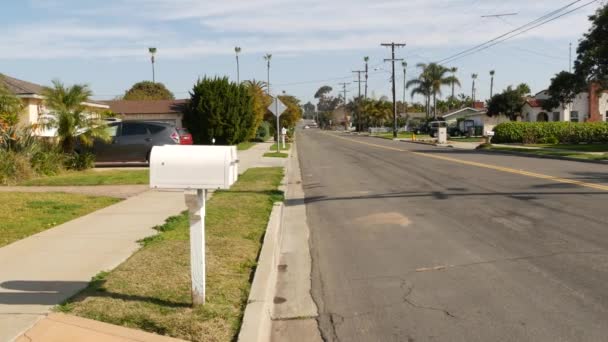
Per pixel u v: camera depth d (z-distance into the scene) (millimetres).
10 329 5090
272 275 7387
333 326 5777
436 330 5508
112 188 15477
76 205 12312
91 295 6023
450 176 18625
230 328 5305
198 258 5695
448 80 91500
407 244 9078
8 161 16672
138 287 6316
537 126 42844
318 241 9688
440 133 47281
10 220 10422
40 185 16125
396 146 44000
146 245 8383
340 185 17609
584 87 41375
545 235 9258
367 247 9039
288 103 70250
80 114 20328
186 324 5289
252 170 22203
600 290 6469
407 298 6473
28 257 7672
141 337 5012
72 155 20312
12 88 25344
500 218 10836
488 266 7594
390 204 13172
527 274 7164
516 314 5820
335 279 7391
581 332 5305
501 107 66688
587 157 25312
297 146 47250
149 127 22891
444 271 7461
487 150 35406
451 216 11266
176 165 5410
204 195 5723
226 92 43438
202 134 43625
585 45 38219
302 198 15125
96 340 4910
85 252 7984
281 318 6082
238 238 9148
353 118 153125
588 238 8953
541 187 14938
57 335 4984
